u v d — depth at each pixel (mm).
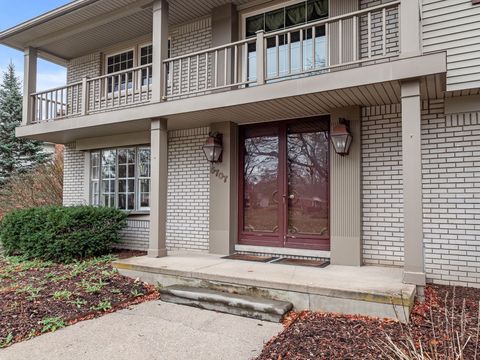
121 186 7961
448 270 4605
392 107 5012
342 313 3682
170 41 7145
